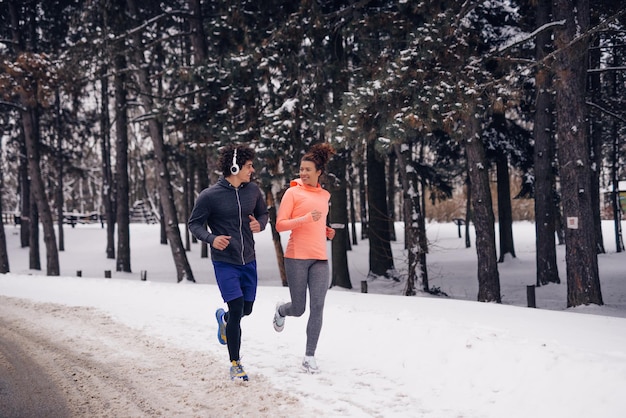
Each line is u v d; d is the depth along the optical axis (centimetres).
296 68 1395
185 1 2333
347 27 1367
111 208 3005
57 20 2306
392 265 1966
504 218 2394
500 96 1077
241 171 478
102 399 429
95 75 1764
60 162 2942
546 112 1766
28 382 483
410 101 1120
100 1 1720
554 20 1103
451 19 1118
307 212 491
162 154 1916
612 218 4297
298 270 489
